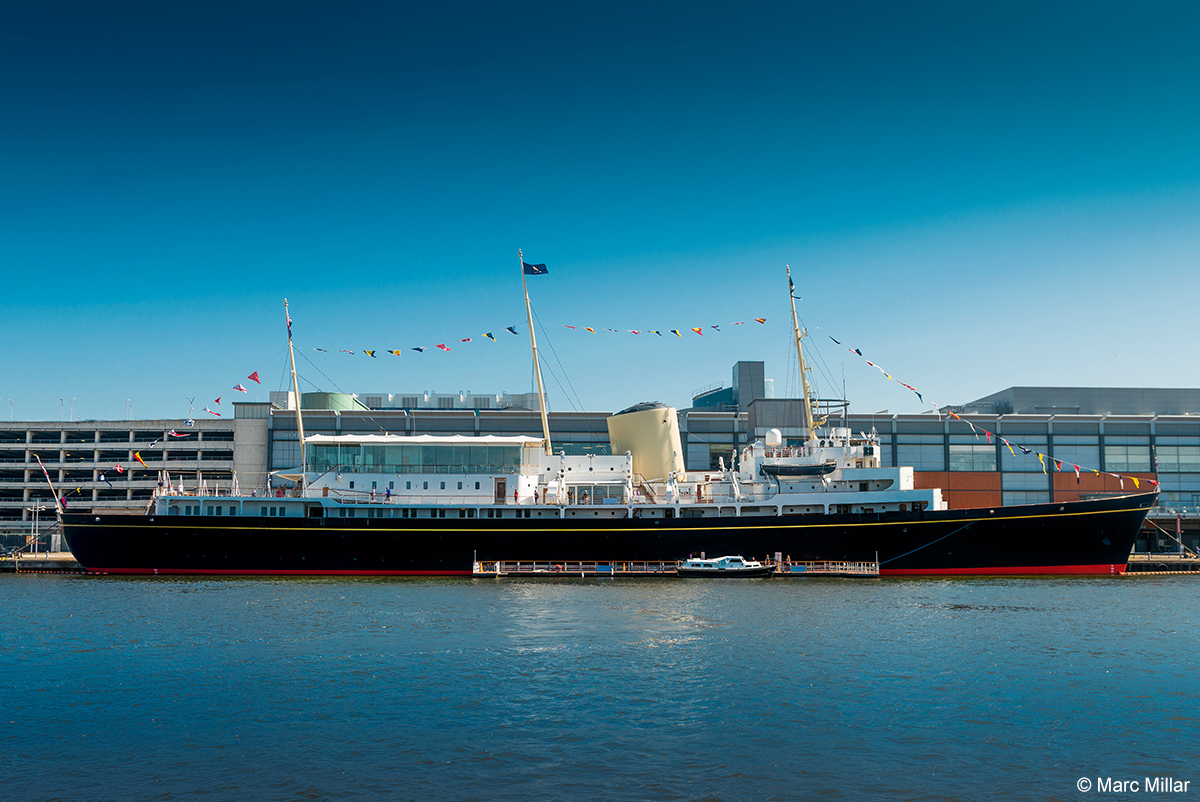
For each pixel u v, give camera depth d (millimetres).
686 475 84125
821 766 25703
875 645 41938
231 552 76500
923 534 73375
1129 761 26156
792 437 118062
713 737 28172
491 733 28547
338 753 26797
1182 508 118375
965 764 25922
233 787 24234
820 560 74812
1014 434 120188
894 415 119188
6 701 32375
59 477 128125
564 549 76062
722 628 46625
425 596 60938
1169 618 50062
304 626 47500
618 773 25125
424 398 141000
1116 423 120938
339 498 79312
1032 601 57531
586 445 120438
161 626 47594
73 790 24078
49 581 72250
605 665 37750
